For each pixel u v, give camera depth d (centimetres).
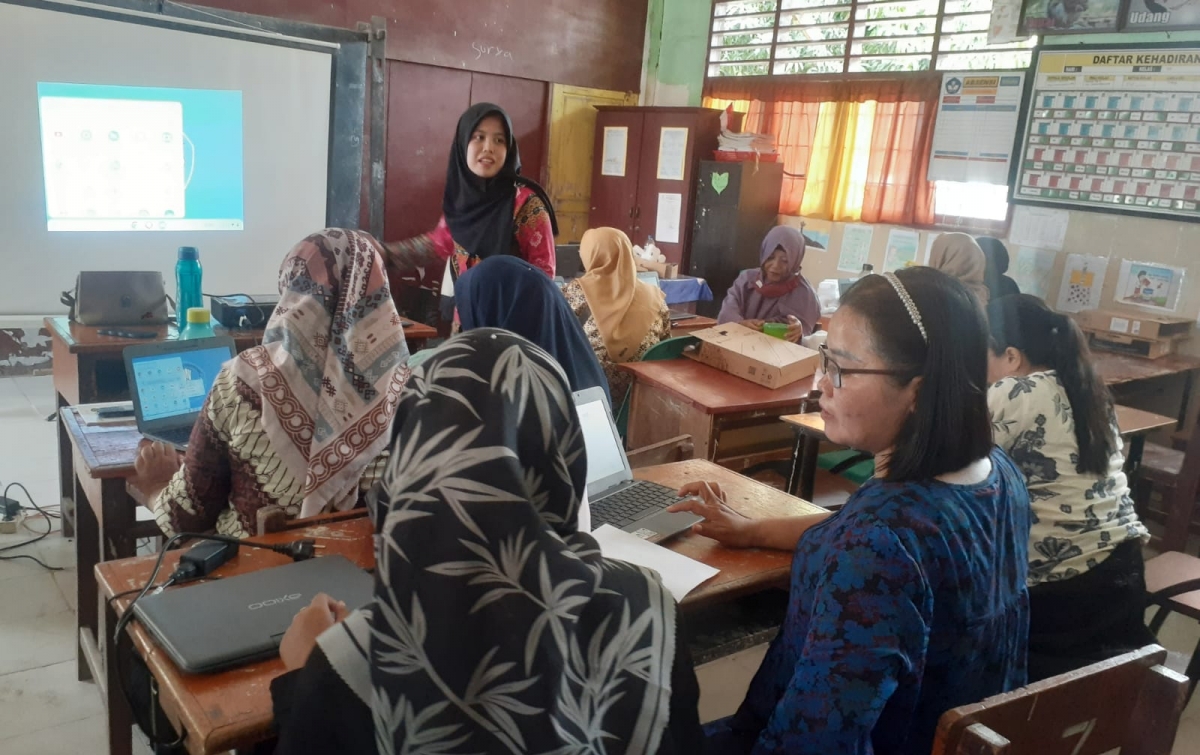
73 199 407
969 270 383
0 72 380
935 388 106
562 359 203
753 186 560
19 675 218
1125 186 421
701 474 187
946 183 496
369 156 526
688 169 580
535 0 596
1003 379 177
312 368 152
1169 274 409
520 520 73
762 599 170
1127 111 417
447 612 70
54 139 397
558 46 615
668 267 511
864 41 526
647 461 206
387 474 79
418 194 576
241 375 149
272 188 462
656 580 85
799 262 412
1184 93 398
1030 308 177
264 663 104
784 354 293
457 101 580
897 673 98
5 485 329
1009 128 460
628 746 75
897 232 517
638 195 615
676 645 81
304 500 150
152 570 128
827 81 544
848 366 110
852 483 276
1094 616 168
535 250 332
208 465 151
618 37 645
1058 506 170
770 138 565
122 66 407
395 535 72
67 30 391
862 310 109
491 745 69
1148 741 107
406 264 472
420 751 69
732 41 607
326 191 480
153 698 124
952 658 107
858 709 96
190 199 438
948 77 482
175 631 106
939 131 489
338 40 466
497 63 589
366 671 74
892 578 99
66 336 262
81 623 215
